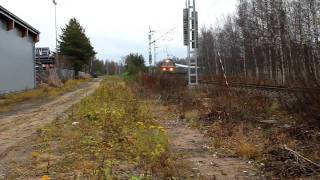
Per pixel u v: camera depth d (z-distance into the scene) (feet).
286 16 165.07
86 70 359.25
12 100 111.34
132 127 50.90
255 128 48.73
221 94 73.56
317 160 33.35
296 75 46.06
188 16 118.11
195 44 117.39
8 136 51.85
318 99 42.29
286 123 49.42
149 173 31.53
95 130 49.37
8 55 132.57
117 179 29.66
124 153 37.63
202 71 298.15
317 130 41.88
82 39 277.23
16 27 143.13
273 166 32.86
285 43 135.74
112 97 96.58
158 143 36.76
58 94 131.85
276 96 71.61
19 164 35.45
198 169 33.68
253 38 197.47
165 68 212.64
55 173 31.96
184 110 66.74
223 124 51.44
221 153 39.04
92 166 33.04
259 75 168.04
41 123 62.49
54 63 237.04
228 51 264.93
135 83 166.09
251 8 206.28
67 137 46.21
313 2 150.51
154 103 87.81
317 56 45.09
